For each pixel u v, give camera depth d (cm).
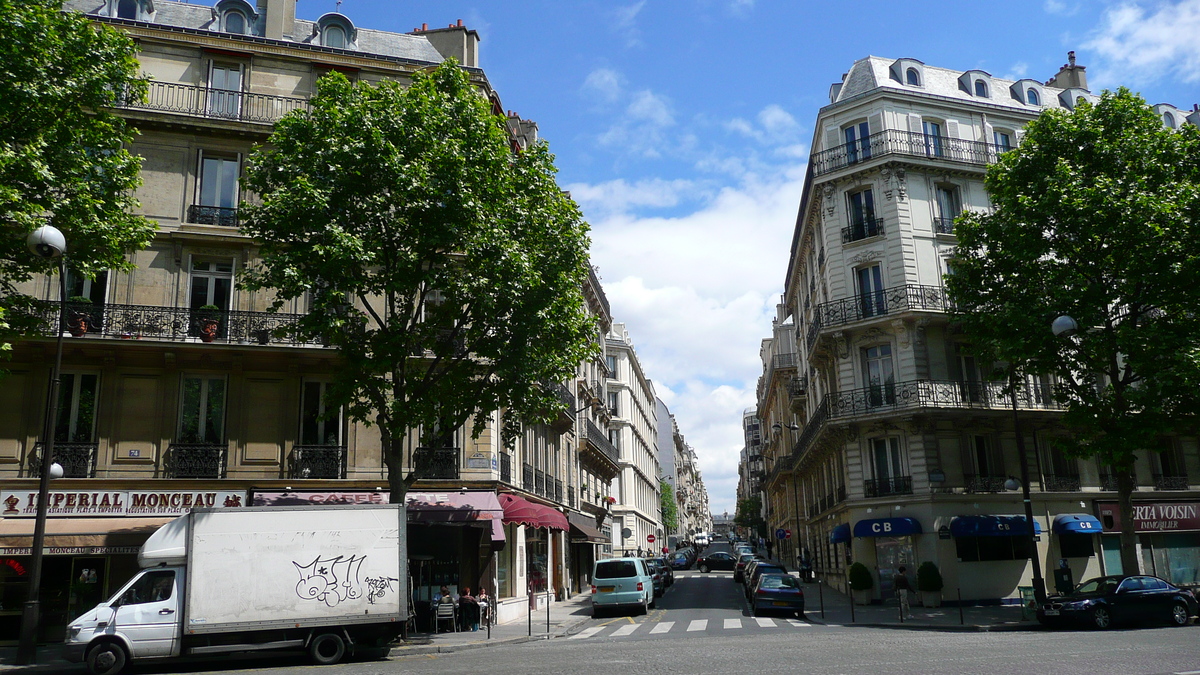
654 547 8419
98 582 2117
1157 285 2270
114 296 2255
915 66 3550
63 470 2112
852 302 3253
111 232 1686
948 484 2988
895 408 3059
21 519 2077
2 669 1501
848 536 3225
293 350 2283
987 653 1361
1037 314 2339
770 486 7538
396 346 1812
